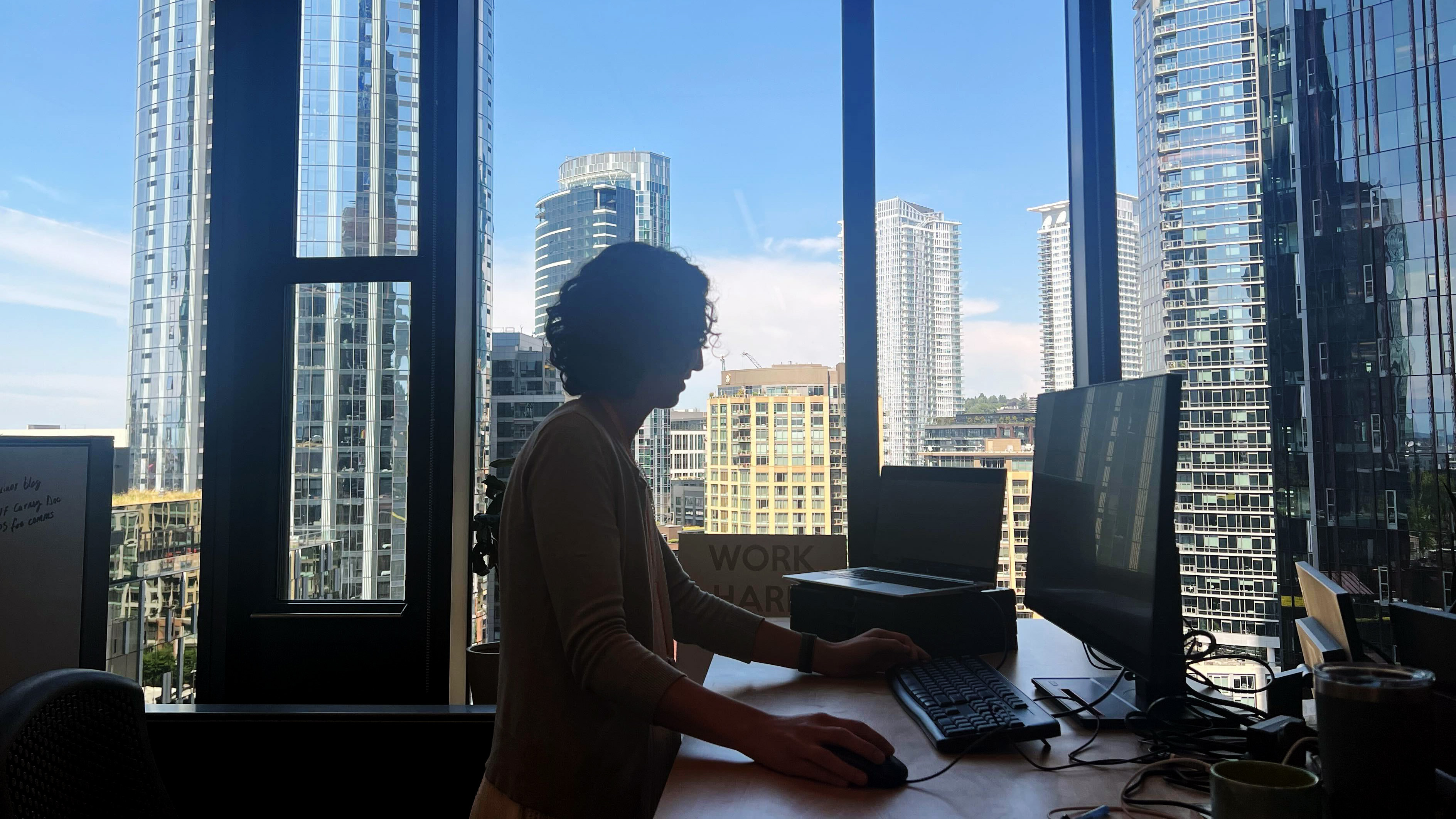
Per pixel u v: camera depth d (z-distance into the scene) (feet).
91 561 6.79
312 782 7.02
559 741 3.15
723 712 2.91
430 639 7.69
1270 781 2.15
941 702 3.62
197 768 7.04
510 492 3.37
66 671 2.49
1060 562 4.32
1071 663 4.76
